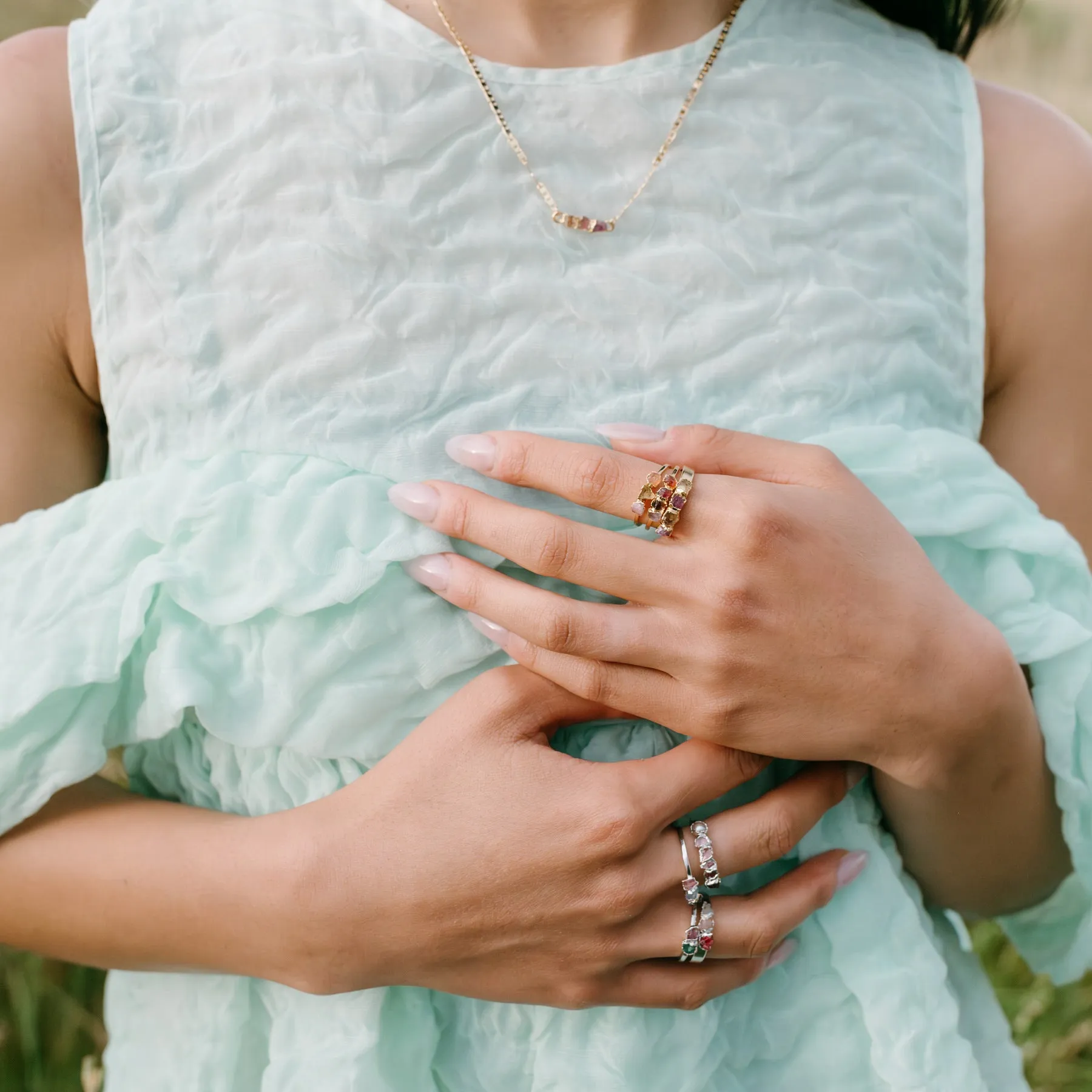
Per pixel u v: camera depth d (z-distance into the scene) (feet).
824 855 1.89
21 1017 2.79
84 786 1.92
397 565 1.85
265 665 1.83
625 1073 1.84
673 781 1.79
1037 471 2.11
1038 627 1.92
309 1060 1.85
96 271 1.89
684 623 1.78
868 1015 1.87
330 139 1.90
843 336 1.98
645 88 1.97
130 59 1.91
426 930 1.77
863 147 2.03
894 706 1.79
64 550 1.86
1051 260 2.08
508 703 1.81
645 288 1.94
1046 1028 3.00
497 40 1.96
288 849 1.78
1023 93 2.17
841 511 1.82
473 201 1.92
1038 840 1.99
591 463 1.81
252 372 1.88
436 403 1.89
